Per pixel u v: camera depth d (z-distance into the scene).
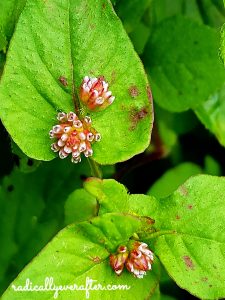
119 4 0.16
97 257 0.12
